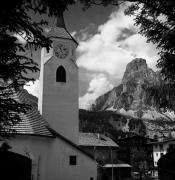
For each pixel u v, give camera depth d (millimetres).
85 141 59938
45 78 34969
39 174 24516
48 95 34469
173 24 11664
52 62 35781
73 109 34969
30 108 9344
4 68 8625
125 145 77000
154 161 71625
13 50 8773
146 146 76562
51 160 26016
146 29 13172
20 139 23719
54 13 8859
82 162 27375
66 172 26422
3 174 12984
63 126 33969
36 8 8562
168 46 11602
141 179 53906
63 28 38094
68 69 36219
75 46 38406
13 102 9258
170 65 11766
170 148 27219
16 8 8125
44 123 27781
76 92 35781
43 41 9195
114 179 52688
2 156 13180
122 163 56125
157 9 12234
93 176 27328
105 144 60406
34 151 24297
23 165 15281
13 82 9227
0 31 8375
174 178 23766
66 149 27047
